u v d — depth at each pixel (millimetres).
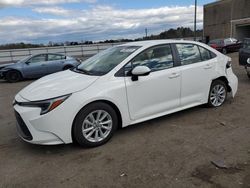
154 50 4738
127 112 4359
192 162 3498
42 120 3709
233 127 4648
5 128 5223
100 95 4004
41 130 3746
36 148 4160
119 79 4266
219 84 5711
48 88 4055
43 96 3832
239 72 10773
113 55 4840
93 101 3973
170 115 5395
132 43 5125
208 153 3727
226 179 3076
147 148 3973
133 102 4398
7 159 3848
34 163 3691
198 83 5254
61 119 3758
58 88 3979
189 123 4922
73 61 14359
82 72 4645
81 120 3900
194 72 5137
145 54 4621
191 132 4504
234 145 3945
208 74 5395
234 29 42344
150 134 4492
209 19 47688
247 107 5754
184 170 3314
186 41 5250
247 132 4406
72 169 3479
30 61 13211
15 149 4176
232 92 6035
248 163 3408
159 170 3342
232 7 42156
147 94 4531
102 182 3150
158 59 4750
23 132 3959
